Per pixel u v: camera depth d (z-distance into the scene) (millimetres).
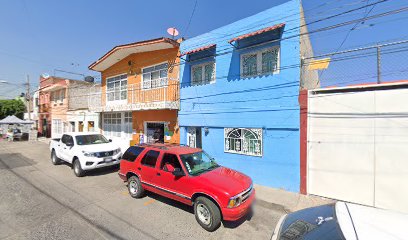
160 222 5172
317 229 2787
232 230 4844
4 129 31297
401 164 5586
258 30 7773
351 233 2475
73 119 19422
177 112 11117
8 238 4398
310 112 6938
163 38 10414
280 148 7543
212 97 9492
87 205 6113
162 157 6047
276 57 7785
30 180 8539
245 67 8555
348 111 6305
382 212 3002
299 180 7129
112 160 9469
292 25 7266
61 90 21828
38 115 27969
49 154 14656
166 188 5746
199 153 6250
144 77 12930
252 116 8211
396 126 5648
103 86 16234
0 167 10828
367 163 6039
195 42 10234
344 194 6398
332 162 6578
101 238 4469
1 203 6199
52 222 5109
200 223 4977
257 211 5820
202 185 4934
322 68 7219
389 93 5738
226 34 9008
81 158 8875
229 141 9039
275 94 7621
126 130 14320
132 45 11727
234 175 5512
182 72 10773
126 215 5512
